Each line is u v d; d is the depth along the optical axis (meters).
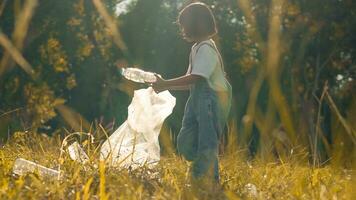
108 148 5.88
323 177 4.88
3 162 5.52
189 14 5.52
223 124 5.48
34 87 8.80
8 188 3.78
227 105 5.53
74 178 4.41
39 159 6.30
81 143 5.72
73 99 24.36
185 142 5.60
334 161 2.30
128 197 3.59
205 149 5.34
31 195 3.61
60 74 23.50
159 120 5.93
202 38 5.54
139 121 5.90
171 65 13.25
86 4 21.98
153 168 5.67
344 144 2.28
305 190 4.35
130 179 4.36
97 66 25.41
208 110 5.41
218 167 5.29
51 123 11.31
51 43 19.31
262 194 4.30
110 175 4.59
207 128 5.38
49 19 18.30
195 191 3.96
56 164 5.98
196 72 5.41
